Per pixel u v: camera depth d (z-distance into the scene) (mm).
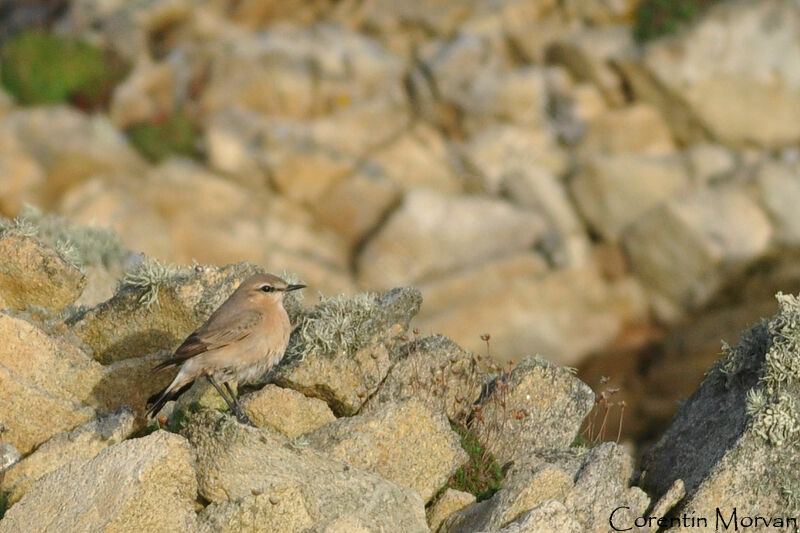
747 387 8828
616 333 28594
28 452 8430
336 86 32406
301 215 29875
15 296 9055
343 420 8664
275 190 30078
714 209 28641
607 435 25422
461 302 28078
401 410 8555
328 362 8984
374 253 28859
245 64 32375
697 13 31328
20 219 9547
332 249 29422
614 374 28000
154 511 7293
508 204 29906
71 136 29531
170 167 29719
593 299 28734
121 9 34156
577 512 8047
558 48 32406
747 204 28703
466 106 31875
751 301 28312
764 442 8258
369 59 32969
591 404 9531
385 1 34875
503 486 8922
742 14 30891
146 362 8977
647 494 8891
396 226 29047
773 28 30656
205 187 29203
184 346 8156
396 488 8055
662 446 9242
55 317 9133
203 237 28297
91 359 8844
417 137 31688
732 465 8211
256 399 8758
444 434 8641
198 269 9312
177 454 7441
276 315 8547
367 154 31062
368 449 8422
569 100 31641
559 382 9578
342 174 30328
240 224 28953
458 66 32375
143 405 8984
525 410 9438
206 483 7656
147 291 9156
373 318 9242
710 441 8750
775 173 28906
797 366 8398
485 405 9586
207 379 8688
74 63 31734
